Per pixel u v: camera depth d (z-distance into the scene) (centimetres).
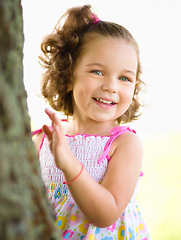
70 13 165
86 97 138
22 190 48
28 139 55
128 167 123
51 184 135
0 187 44
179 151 496
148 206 353
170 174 423
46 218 52
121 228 125
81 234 119
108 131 144
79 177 100
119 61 136
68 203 126
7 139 48
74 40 149
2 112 48
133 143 130
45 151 145
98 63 136
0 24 50
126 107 140
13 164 48
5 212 44
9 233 43
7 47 51
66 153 96
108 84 134
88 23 154
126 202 116
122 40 141
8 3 51
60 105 167
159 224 317
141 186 399
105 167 129
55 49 166
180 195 371
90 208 104
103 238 121
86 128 146
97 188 106
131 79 140
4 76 51
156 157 476
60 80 158
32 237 46
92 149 133
